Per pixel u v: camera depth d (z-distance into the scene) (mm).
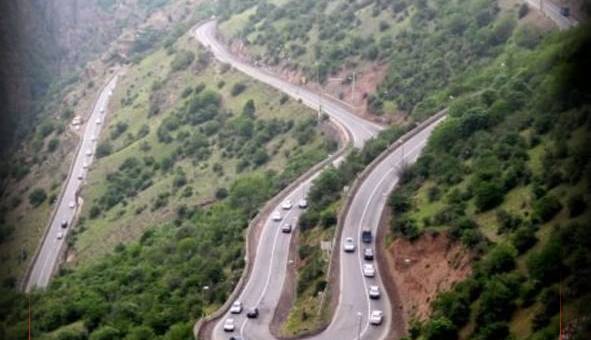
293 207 110250
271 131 152875
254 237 102250
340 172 111312
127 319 88375
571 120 77500
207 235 109438
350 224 96125
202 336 80125
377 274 85750
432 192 89562
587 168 70125
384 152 113438
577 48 81375
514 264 68250
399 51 155125
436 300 72188
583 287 59469
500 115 94812
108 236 140125
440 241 79312
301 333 76812
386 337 75062
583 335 55281
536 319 60750
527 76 100312
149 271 102250
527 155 82375
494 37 135500
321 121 145750
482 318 65562
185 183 148625
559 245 63875
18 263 136375
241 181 128250
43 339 88312
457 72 135500
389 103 142250
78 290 102125
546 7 130250
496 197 78688
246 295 88125
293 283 90562
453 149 95688
